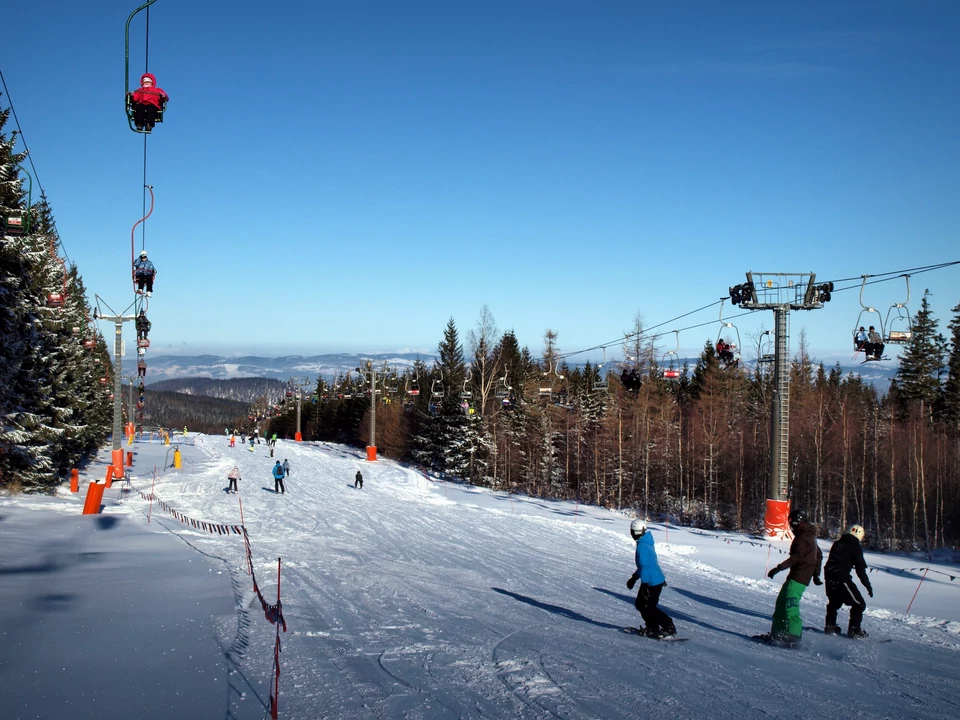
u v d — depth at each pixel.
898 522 50.28
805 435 51.78
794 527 10.60
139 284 17.09
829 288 25.34
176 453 51.94
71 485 31.59
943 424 51.84
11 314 24.72
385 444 80.12
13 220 16.81
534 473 63.16
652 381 61.25
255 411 189.25
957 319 54.69
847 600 10.81
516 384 74.00
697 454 57.44
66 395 35.00
